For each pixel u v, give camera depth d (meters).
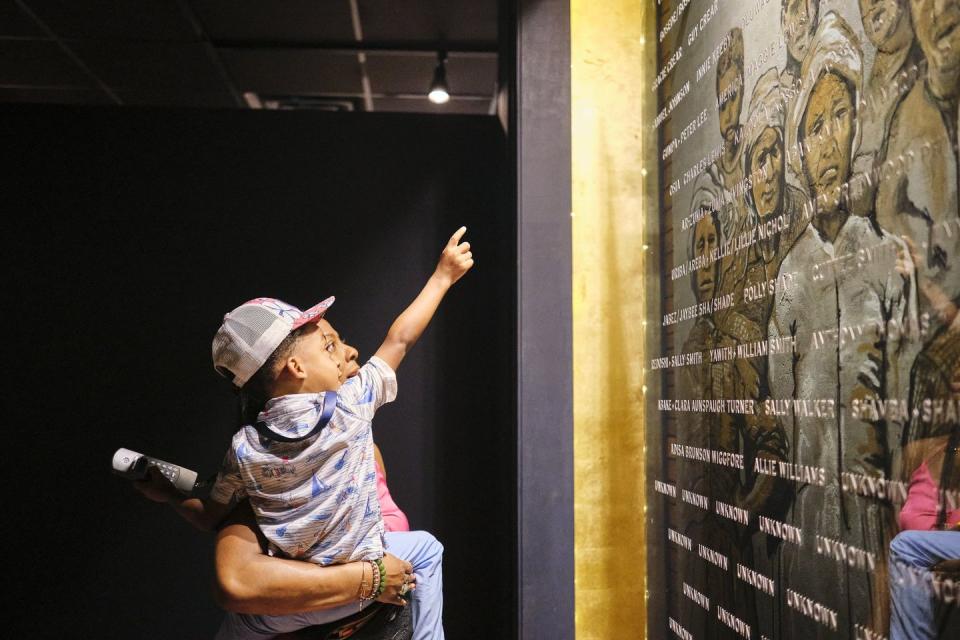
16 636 3.07
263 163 3.30
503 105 3.20
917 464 1.05
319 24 4.44
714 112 1.79
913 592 1.05
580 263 2.41
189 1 4.21
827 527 1.28
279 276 3.26
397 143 3.34
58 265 3.19
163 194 3.26
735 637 1.63
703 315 1.83
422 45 4.68
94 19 4.39
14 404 3.13
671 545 2.05
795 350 1.39
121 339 3.19
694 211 1.91
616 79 2.48
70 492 3.12
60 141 3.24
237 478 1.71
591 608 2.33
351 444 1.69
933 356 1.02
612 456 2.37
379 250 3.30
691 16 1.95
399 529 2.20
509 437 2.65
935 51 1.02
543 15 2.48
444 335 3.27
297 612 1.58
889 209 1.12
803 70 1.38
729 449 1.67
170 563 3.12
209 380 3.20
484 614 3.16
